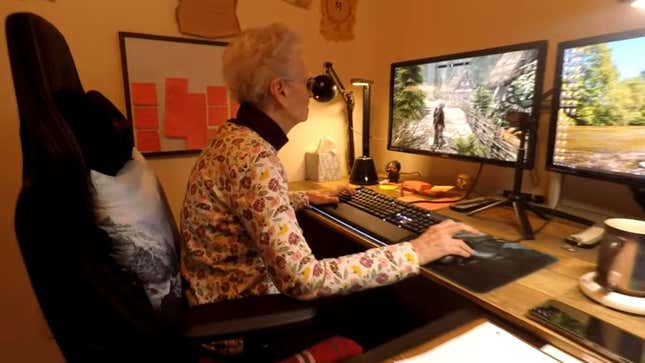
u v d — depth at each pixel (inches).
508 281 29.7
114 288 24.4
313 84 59.4
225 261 34.5
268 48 33.9
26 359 54.2
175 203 60.7
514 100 42.4
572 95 37.6
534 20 50.8
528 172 51.5
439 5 63.6
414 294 64.3
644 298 25.6
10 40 22.8
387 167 67.7
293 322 27.7
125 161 33.7
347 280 29.6
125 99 54.1
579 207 46.6
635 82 32.5
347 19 69.9
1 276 50.7
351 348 33.5
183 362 27.8
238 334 26.9
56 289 22.0
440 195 55.2
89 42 51.1
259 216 29.9
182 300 34.7
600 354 21.4
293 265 28.8
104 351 23.7
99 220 26.9
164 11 55.1
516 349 22.7
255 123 34.4
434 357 22.0
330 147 70.0
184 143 59.4
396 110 59.1
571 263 32.8
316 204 50.4
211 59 59.2
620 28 42.7
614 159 34.8
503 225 42.5
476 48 58.7
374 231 40.8
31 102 22.5
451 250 33.1
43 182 21.9
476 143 47.6
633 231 26.2
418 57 68.5
